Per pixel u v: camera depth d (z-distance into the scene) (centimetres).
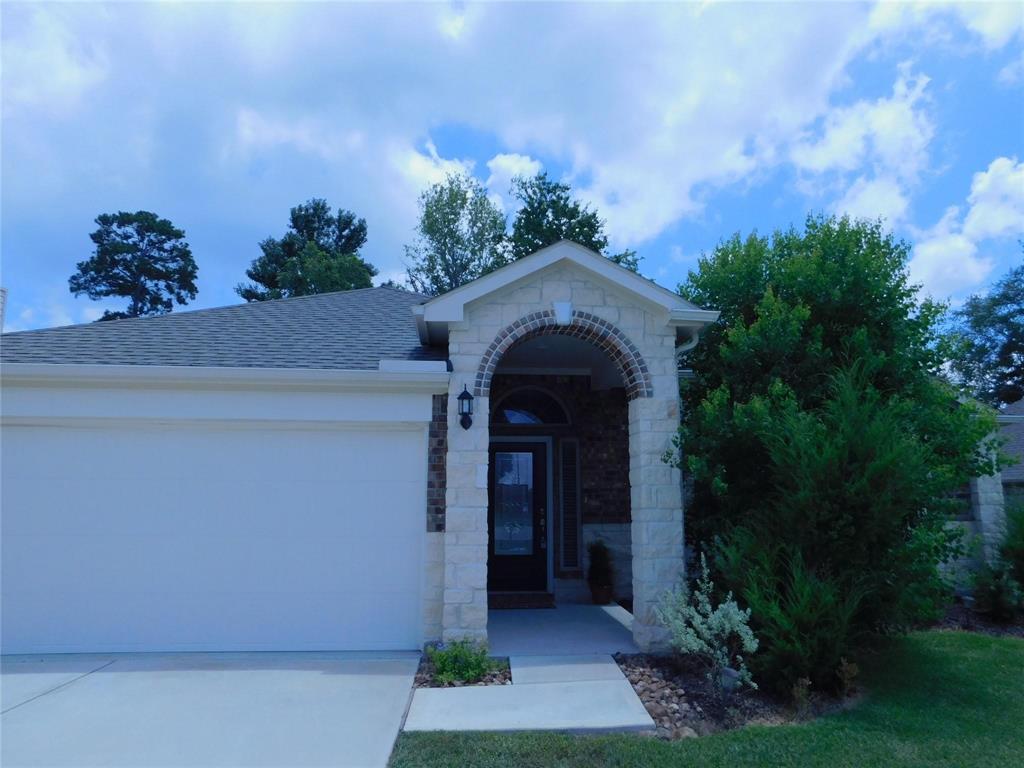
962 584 959
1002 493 1080
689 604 691
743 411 677
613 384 1100
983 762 442
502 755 446
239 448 759
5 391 739
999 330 3278
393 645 731
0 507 730
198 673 635
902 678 623
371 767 425
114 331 913
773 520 643
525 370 1112
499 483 1106
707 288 872
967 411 770
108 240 5038
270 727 492
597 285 778
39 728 488
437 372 745
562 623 863
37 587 721
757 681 586
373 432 772
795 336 718
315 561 745
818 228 859
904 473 582
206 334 916
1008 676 631
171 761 430
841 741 474
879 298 770
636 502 758
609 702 550
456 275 3338
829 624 572
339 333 956
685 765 436
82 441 748
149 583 730
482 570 708
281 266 4169
